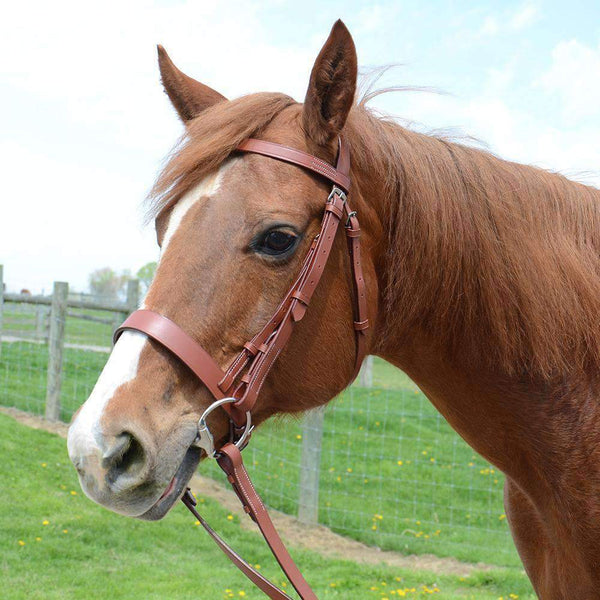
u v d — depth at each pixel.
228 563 4.93
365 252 1.84
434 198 1.86
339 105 1.75
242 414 1.66
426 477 7.50
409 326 1.95
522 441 2.01
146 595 4.18
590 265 1.95
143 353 1.57
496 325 1.87
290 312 1.67
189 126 1.85
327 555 5.40
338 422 9.10
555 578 2.09
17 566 4.39
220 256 1.62
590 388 1.92
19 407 8.45
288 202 1.66
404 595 4.46
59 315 7.89
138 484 1.51
